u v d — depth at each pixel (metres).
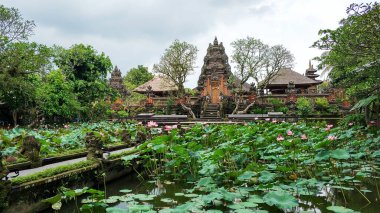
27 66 18.38
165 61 35.44
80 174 5.91
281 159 7.05
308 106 26.27
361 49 8.98
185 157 6.54
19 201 4.39
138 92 42.78
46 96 21.48
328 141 5.91
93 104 28.14
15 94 18.83
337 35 8.90
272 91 40.53
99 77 29.78
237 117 25.17
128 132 13.02
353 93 11.12
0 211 4.04
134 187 6.64
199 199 4.84
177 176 7.16
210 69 36.72
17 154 6.83
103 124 20.72
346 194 5.46
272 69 35.16
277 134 8.94
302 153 7.68
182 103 31.89
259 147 8.48
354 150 8.26
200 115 31.11
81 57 28.12
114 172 7.26
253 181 5.96
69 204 5.31
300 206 4.78
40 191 4.83
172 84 38.41
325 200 5.09
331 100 28.23
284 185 5.58
